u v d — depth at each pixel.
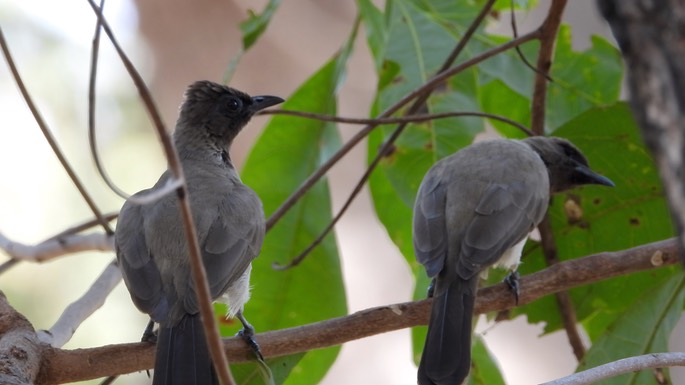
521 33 16.83
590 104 12.18
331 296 11.87
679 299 9.66
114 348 8.04
